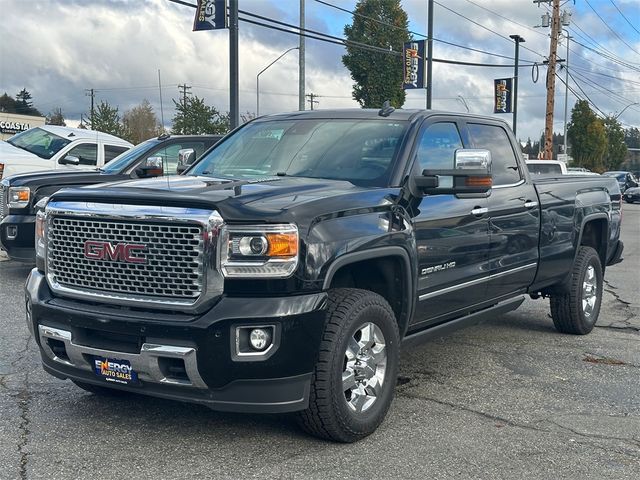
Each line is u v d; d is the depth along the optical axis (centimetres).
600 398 560
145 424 478
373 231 454
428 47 2978
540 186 683
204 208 403
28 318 472
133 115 5506
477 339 746
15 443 443
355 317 437
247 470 410
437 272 525
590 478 414
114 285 427
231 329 393
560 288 745
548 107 3731
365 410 458
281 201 422
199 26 1820
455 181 509
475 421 502
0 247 970
